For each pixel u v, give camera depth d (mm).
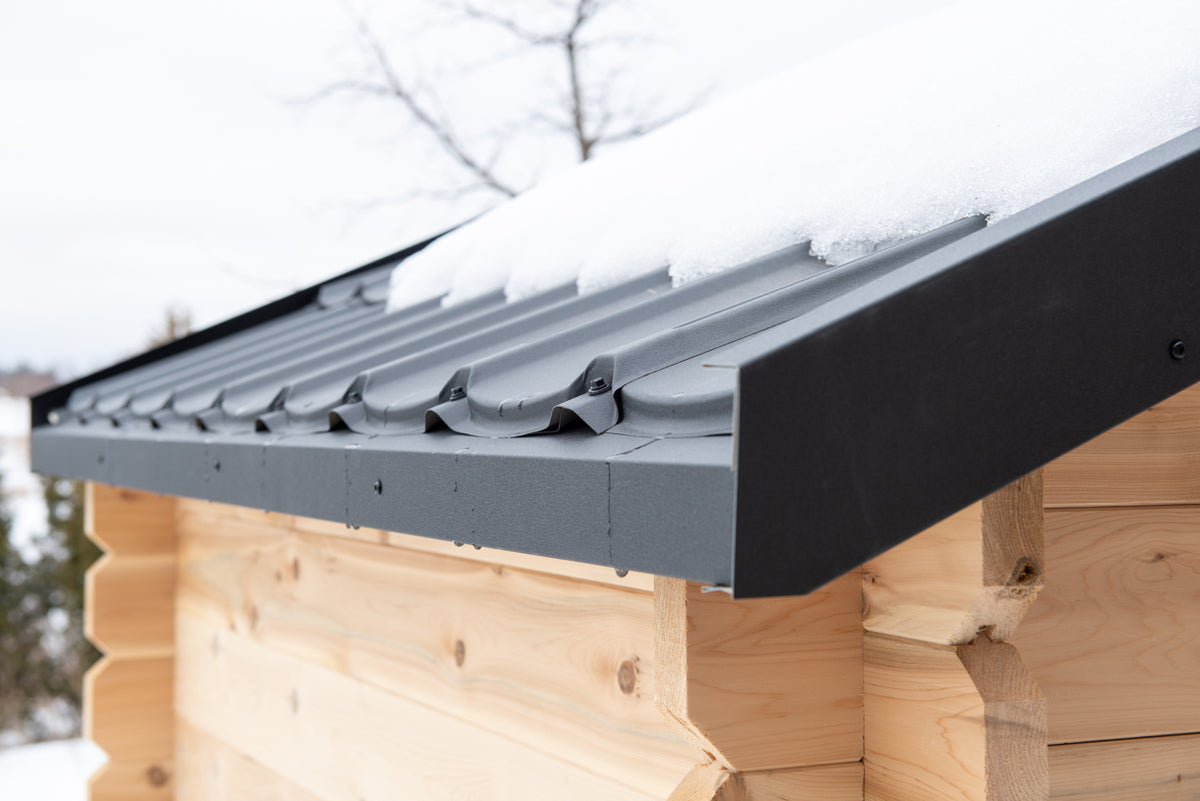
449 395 1220
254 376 1953
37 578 9391
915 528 673
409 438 1170
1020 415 719
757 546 617
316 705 2016
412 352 1734
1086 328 754
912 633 1020
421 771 1626
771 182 1504
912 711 1022
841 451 648
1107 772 1125
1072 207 766
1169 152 852
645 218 1755
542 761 1330
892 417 668
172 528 2918
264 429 1606
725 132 1925
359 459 1177
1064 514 1112
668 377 942
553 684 1311
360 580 1855
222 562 2553
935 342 691
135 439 2021
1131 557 1147
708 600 998
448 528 998
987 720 949
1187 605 1174
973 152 1163
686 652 984
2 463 11297
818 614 1062
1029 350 727
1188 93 962
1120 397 767
